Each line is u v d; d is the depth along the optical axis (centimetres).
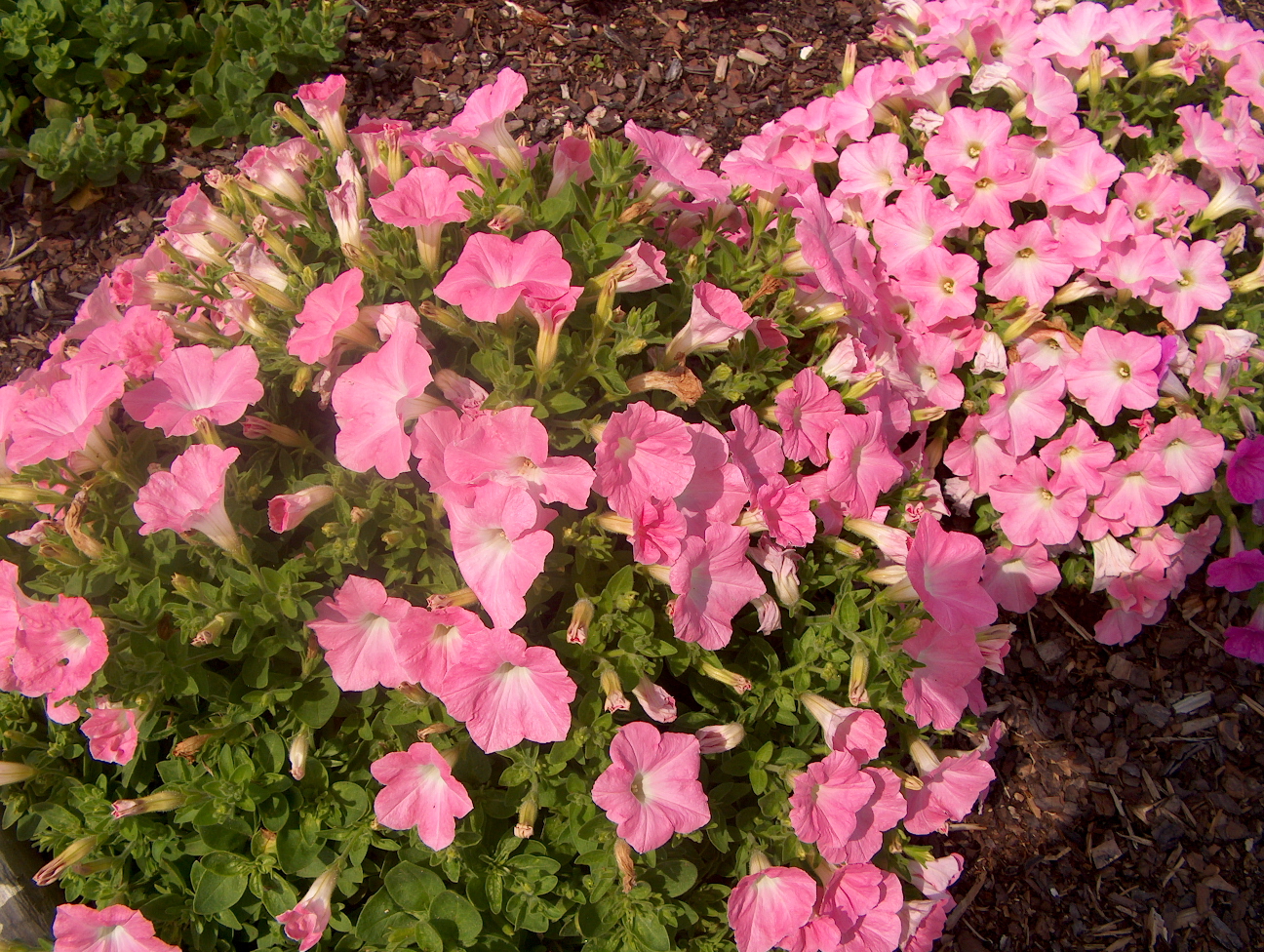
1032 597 92
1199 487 87
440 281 72
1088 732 94
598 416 68
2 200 105
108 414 71
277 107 81
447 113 111
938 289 88
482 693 64
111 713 66
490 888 67
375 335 70
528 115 111
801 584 75
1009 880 89
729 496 70
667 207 81
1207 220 92
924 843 90
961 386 88
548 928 70
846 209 94
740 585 69
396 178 76
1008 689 95
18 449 68
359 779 70
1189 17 99
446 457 63
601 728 67
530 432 63
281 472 72
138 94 110
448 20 117
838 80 116
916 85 94
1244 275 93
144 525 64
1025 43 97
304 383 69
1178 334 89
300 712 68
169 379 69
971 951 86
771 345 78
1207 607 98
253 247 74
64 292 102
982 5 97
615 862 67
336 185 79
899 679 70
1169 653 96
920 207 88
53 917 74
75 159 105
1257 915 89
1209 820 91
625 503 66
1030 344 89
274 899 68
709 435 70
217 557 68
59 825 70
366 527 68
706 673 70
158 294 78
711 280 79
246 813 69
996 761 93
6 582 68
